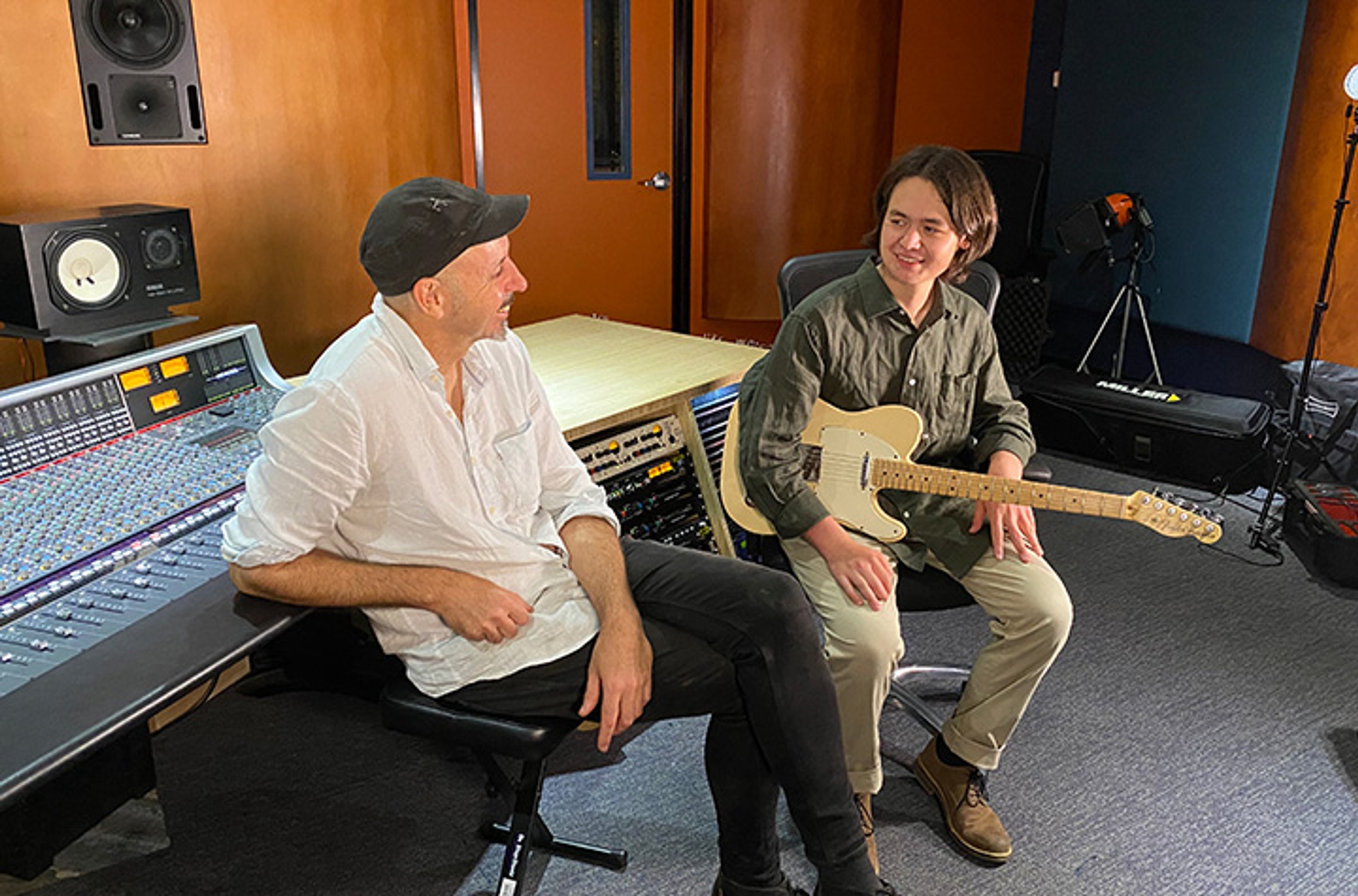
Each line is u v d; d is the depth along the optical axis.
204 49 2.50
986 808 2.11
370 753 2.36
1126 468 4.03
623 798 2.21
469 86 3.67
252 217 2.68
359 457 1.51
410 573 1.59
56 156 2.28
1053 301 5.12
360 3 2.84
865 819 2.02
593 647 1.65
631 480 2.54
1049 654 1.98
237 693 2.57
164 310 2.17
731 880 1.76
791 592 1.68
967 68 5.02
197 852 2.04
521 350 1.80
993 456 2.14
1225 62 4.21
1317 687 2.64
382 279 1.53
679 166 4.44
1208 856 2.07
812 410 2.06
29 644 1.34
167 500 1.68
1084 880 2.01
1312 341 3.35
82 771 1.98
